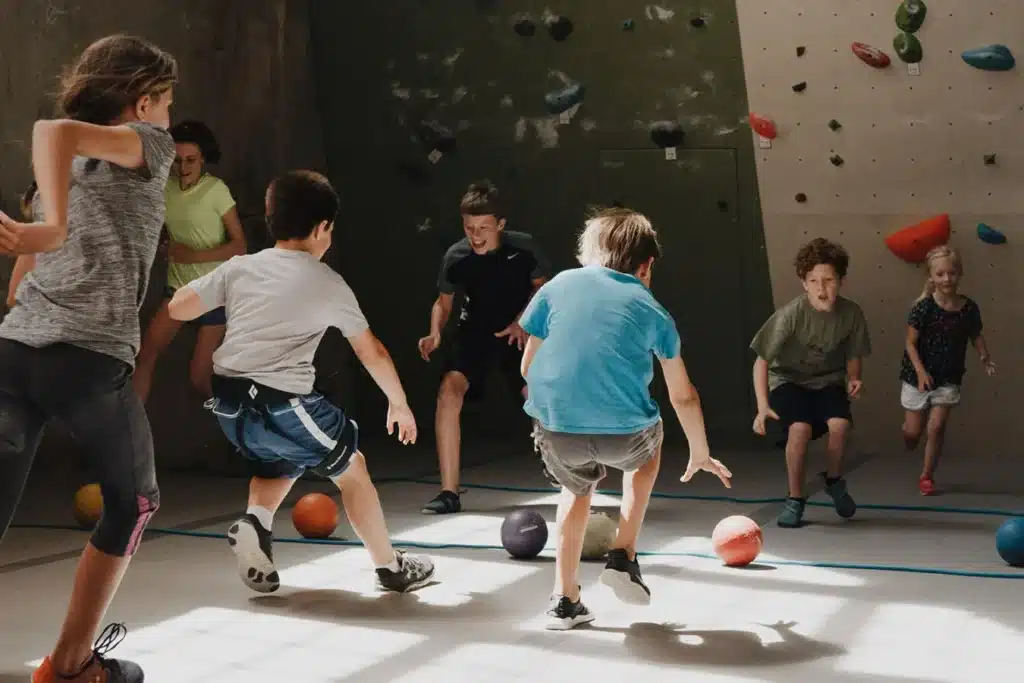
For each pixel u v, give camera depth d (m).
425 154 10.93
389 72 10.94
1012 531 6.03
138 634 4.97
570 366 4.82
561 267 10.67
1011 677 4.35
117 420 3.87
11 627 5.09
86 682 4.02
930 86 9.55
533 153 10.64
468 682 4.36
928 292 8.48
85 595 3.96
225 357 5.17
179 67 9.64
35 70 8.66
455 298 11.03
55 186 3.50
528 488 8.54
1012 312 9.55
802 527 7.14
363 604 5.40
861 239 9.88
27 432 3.81
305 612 5.28
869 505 7.77
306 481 8.72
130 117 3.94
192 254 8.29
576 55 10.42
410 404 11.22
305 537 6.79
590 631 4.97
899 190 9.73
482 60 10.70
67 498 8.07
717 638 4.86
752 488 8.44
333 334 10.96
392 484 8.72
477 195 7.62
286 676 4.44
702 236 10.26
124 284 3.86
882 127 9.71
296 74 10.86
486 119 10.73
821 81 9.79
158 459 9.44
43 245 3.44
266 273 5.17
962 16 9.38
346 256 11.25
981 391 9.70
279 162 10.60
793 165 9.95
